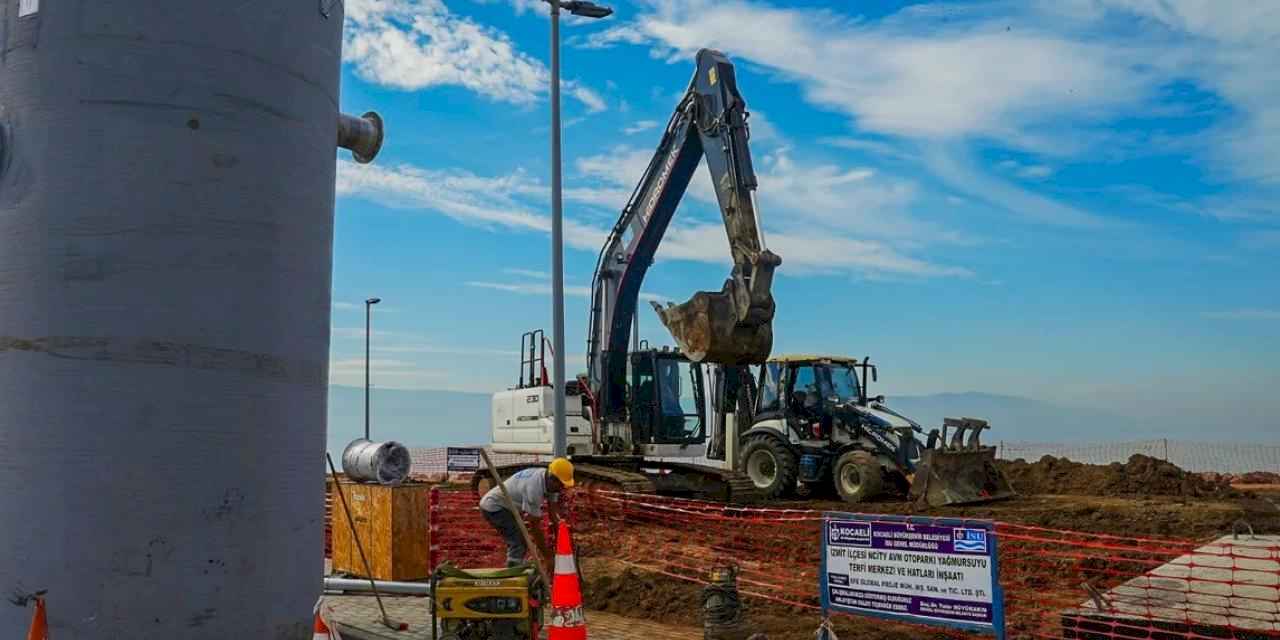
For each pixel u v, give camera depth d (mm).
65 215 5445
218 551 5578
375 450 11195
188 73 5562
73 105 5469
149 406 5438
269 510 5812
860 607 7102
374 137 7203
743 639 7863
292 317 5965
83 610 5348
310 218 6098
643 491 17062
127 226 5441
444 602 6941
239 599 5656
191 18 5578
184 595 5484
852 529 7148
